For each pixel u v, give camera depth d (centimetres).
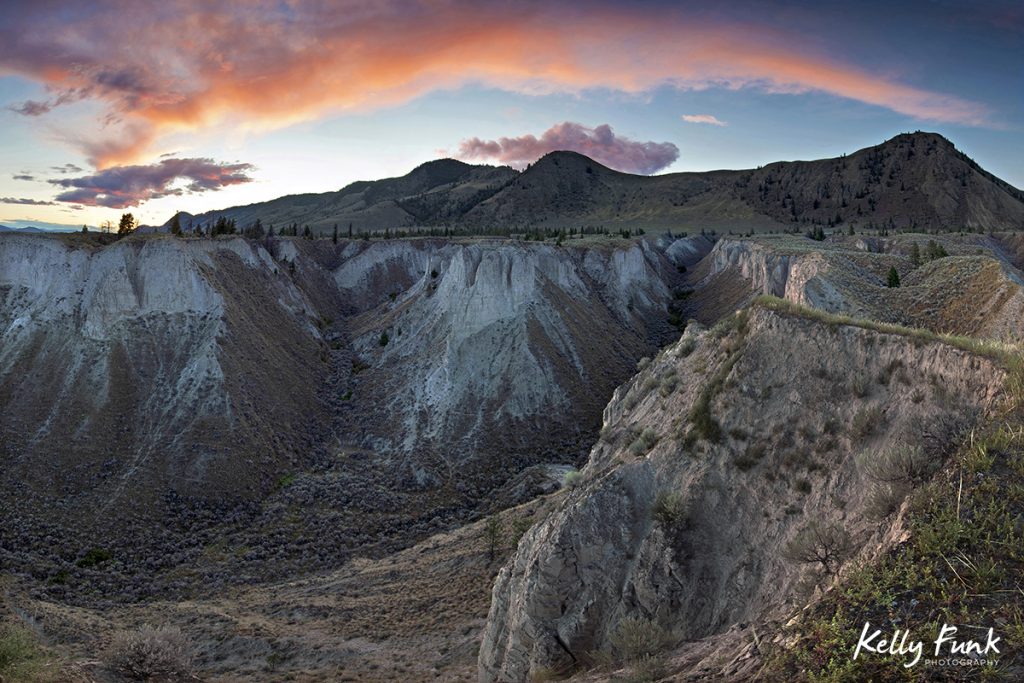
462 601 3988
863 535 1279
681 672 1236
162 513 6194
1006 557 970
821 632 1030
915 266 7288
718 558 1661
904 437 1434
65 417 6975
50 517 5850
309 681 3055
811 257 7794
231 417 7469
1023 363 1312
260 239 14325
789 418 1803
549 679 1753
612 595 1841
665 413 2505
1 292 8312
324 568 5566
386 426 8375
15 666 2391
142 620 4328
